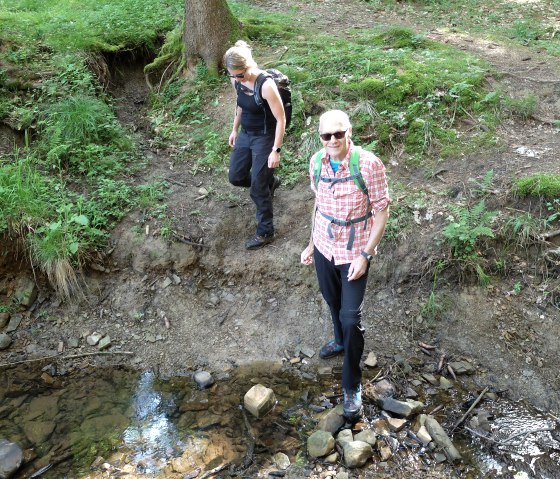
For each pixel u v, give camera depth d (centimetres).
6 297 468
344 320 328
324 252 332
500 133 547
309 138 544
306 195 511
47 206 491
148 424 373
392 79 593
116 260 484
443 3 977
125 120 648
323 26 817
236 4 876
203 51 665
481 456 339
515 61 681
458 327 428
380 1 973
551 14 921
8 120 568
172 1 866
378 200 305
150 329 454
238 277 477
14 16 745
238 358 430
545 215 451
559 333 409
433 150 531
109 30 735
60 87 607
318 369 415
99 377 418
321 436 346
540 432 355
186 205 517
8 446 345
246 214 509
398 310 445
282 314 455
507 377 396
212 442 356
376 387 390
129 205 509
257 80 393
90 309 467
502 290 436
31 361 431
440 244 450
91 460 345
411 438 351
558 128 554
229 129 585
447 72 612
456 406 377
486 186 474
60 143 551
